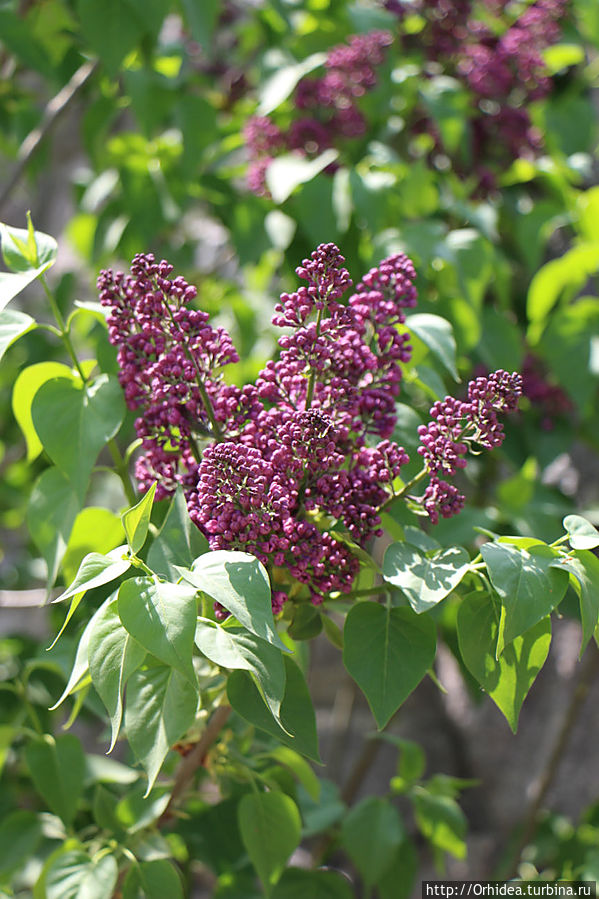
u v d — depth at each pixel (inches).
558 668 78.2
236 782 47.6
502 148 64.2
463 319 54.1
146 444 41.4
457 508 40.5
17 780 56.4
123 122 92.7
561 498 59.7
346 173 55.1
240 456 38.8
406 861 54.2
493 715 82.8
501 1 67.1
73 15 65.6
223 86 75.0
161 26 54.2
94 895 44.1
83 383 43.2
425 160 62.3
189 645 37.4
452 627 55.0
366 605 40.6
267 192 58.8
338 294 40.4
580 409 56.8
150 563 39.4
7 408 79.1
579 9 68.1
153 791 46.1
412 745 54.2
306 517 40.9
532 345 60.3
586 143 65.7
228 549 39.3
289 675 40.8
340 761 88.2
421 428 40.4
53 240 43.4
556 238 74.9
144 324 41.0
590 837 61.8
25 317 42.9
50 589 42.9
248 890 49.3
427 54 65.1
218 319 66.9
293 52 63.9
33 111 70.9
